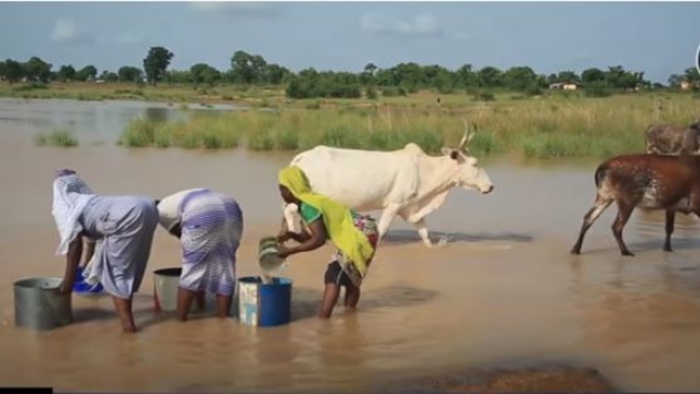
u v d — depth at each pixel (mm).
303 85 71812
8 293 8805
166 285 8320
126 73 134625
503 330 7957
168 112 49469
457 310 8617
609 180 11352
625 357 7242
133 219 7484
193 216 7867
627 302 9008
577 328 8055
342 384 6504
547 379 6598
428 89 80500
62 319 7781
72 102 70625
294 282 9641
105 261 7574
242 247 11445
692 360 7168
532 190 17969
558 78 81938
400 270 10398
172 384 6461
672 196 11203
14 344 7305
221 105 64188
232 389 6367
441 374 6762
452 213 14984
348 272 8188
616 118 29438
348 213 8312
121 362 6914
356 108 44031
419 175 11562
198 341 7480
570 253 11609
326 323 8094
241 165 21359
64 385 6398
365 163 11336
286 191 8188
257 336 7652
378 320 8211
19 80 127938
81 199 7652
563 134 27734
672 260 11227
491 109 32812
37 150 23719
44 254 10594
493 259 11133
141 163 21250
